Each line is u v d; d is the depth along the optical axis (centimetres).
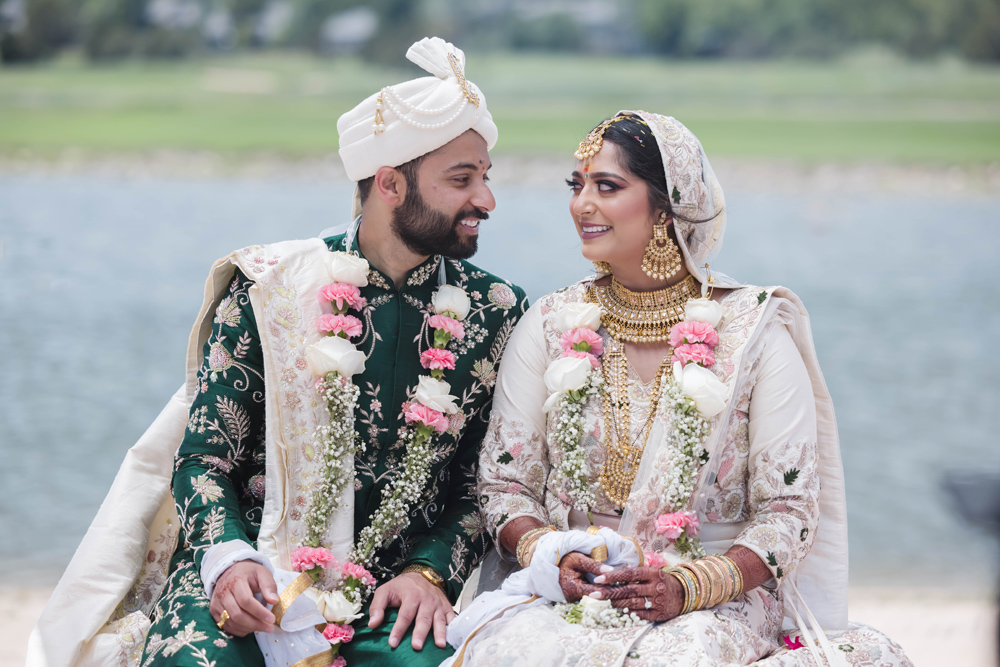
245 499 256
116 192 2700
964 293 1617
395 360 255
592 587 214
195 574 236
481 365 265
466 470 268
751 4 5459
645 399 241
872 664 216
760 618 227
